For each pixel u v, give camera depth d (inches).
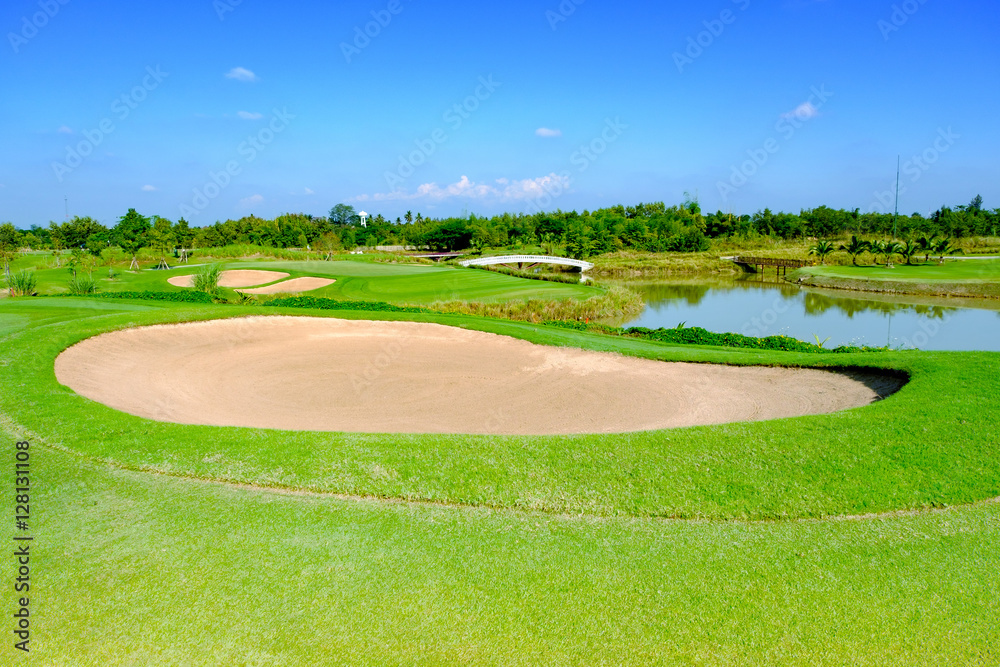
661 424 539.8
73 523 310.0
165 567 275.4
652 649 234.2
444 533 310.7
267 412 570.3
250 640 234.5
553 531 315.0
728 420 542.3
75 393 510.0
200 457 383.2
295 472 367.6
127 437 410.3
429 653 230.5
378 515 327.0
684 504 339.6
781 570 282.7
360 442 408.8
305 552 290.0
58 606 248.4
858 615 252.8
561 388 658.2
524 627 244.1
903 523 323.6
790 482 359.3
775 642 238.4
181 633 236.8
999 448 394.6
